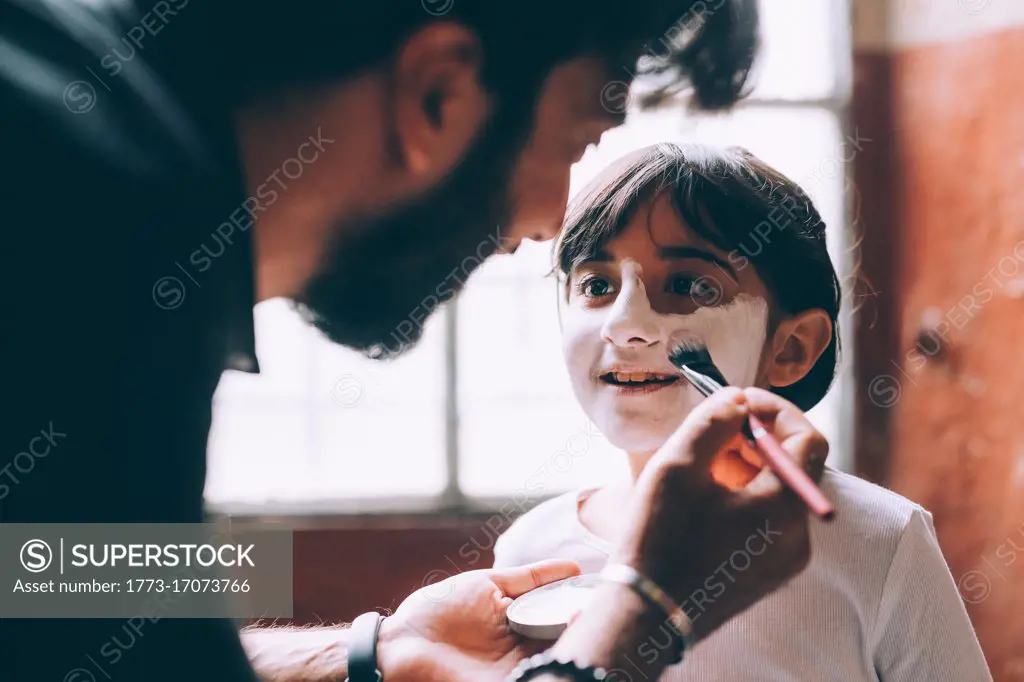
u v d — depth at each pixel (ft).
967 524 3.97
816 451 1.77
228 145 1.71
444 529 3.94
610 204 2.55
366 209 1.93
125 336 1.51
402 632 2.45
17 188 1.44
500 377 3.77
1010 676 3.97
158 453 1.56
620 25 1.95
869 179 3.89
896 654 2.17
